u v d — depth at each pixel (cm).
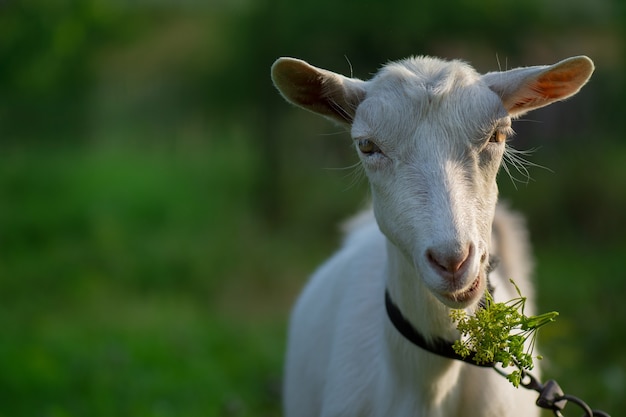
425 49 1712
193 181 2169
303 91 417
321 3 1709
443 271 346
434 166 366
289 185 1894
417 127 374
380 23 1677
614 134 1766
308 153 1947
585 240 1620
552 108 1791
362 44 1725
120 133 2555
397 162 375
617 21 1688
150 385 837
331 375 468
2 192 2002
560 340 834
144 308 1316
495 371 437
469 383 432
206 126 2481
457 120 373
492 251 499
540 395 418
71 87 2192
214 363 930
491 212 373
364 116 388
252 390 829
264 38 1850
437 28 1709
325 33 1723
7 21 1427
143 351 952
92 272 1488
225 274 1485
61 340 1010
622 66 1691
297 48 1786
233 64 1969
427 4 1667
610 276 1104
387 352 430
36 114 2230
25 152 2242
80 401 792
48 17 1440
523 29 1753
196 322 1193
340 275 509
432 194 359
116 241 1617
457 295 349
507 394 442
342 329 472
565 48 1791
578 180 1678
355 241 548
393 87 386
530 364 367
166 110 2580
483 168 374
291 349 554
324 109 423
